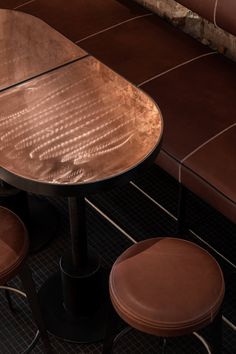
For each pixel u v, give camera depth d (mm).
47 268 3000
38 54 2551
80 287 2635
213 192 2572
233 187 2527
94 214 3217
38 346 2707
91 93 2334
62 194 1993
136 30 3277
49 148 2102
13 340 2734
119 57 3111
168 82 2967
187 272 2121
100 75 2424
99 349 2705
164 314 2010
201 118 2781
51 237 3107
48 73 2443
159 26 3320
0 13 2805
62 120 2211
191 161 2633
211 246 3043
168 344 2693
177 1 3205
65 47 2590
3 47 2598
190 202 3262
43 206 3229
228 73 3029
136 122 2199
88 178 1990
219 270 2146
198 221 3172
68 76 2424
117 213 3215
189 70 3033
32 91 2350
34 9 3426
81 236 2518
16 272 2232
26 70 2461
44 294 2867
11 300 2855
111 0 3486
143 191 3285
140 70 3035
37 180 1984
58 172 2014
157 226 3160
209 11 3051
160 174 3393
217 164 2605
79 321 2771
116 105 2273
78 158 2064
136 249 2197
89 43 3201
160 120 2207
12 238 2277
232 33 3021
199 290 2072
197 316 2010
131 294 2064
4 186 2947
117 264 2160
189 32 3426
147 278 2107
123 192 3311
